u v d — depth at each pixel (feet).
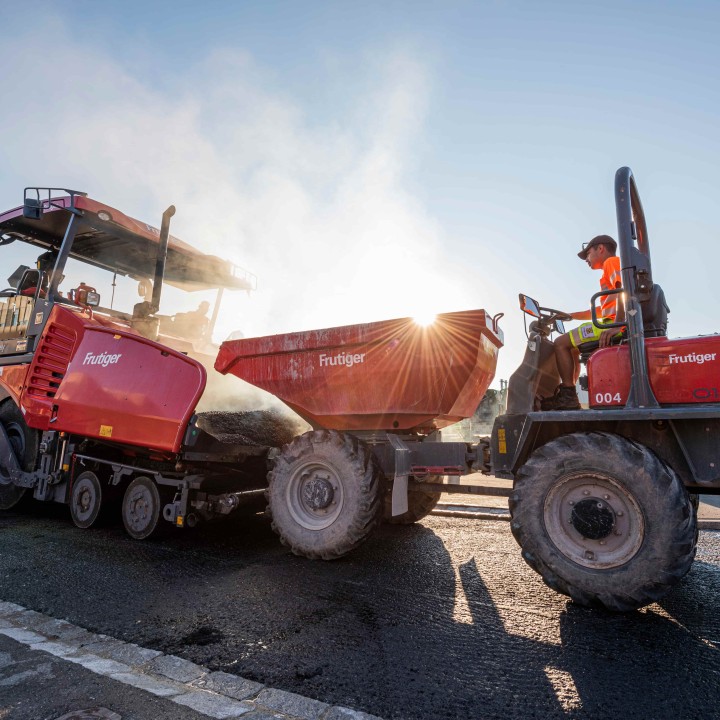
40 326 18.79
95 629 9.36
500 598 11.12
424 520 19.77
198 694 7.09
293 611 10.31
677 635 9.20
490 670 7.89
